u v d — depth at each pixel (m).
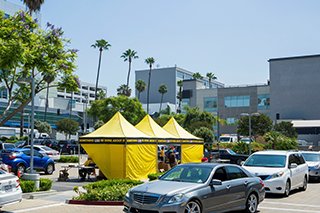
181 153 27.69
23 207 13.23
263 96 92.38
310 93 85.31
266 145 51.94
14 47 16.45
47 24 19.47
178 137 27.62
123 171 22.09
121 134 22.62
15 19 18.30
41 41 19.19
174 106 121.94
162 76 133.12
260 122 62.75
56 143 50.75
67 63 19.67
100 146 22.50
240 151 48.78
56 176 24.58
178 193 9.93
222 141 59.28
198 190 10.30
